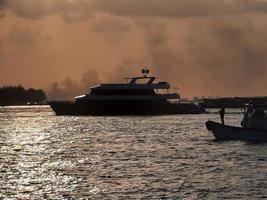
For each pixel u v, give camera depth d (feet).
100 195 179.63
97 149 331.98
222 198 173.17
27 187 193.98
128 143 369.50
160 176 214.07
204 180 203.31
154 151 309.83
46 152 319.47
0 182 204.85
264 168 230.68
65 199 174.40
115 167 242.99
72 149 336.29
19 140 422.00
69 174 223.30
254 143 327.88
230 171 223.71
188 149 314.76
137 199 173.68
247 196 175.22
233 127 338.54
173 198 174.40
